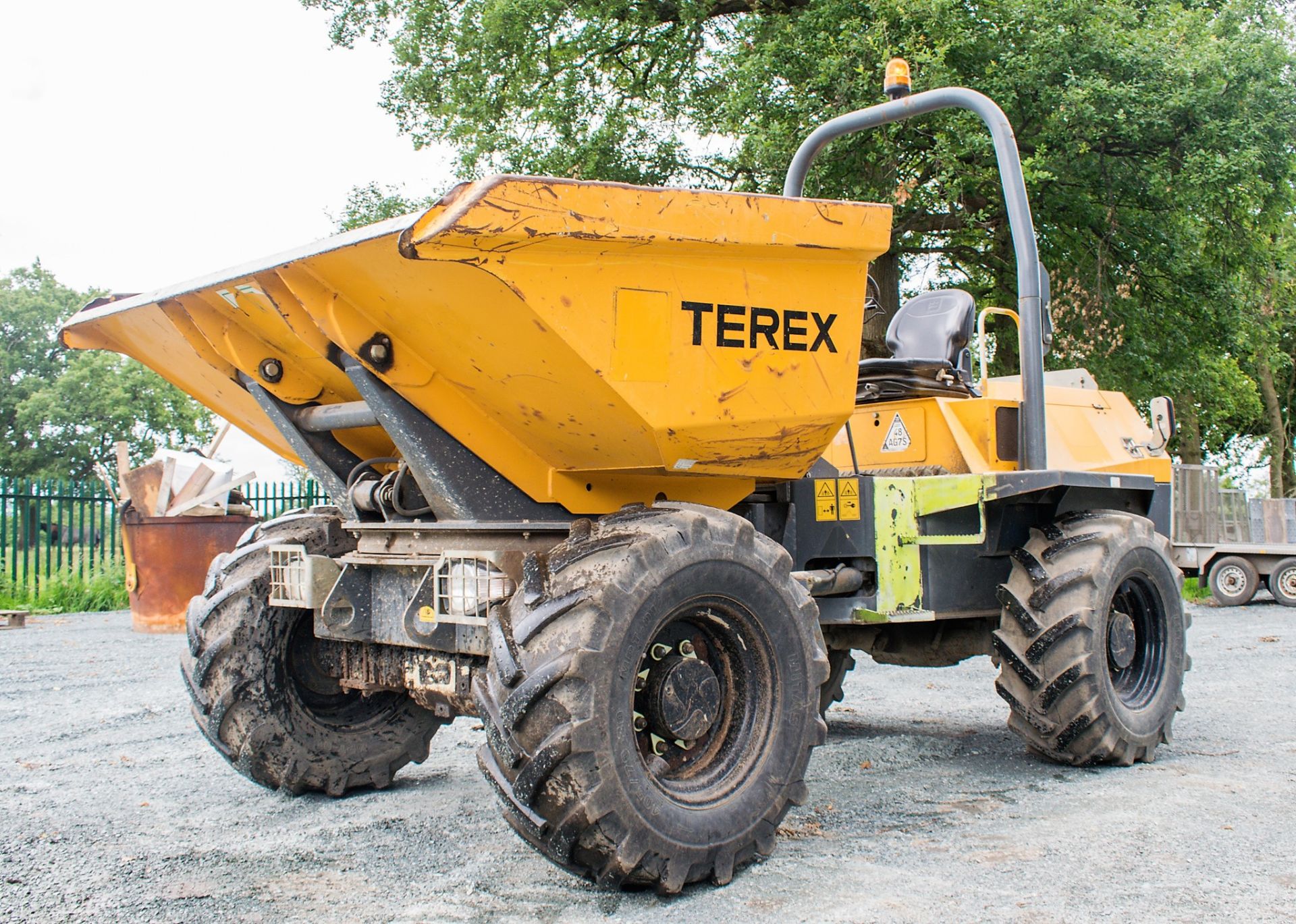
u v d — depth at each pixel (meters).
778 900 3.01
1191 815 3.90
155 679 7.52
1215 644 9.81
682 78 18.25
